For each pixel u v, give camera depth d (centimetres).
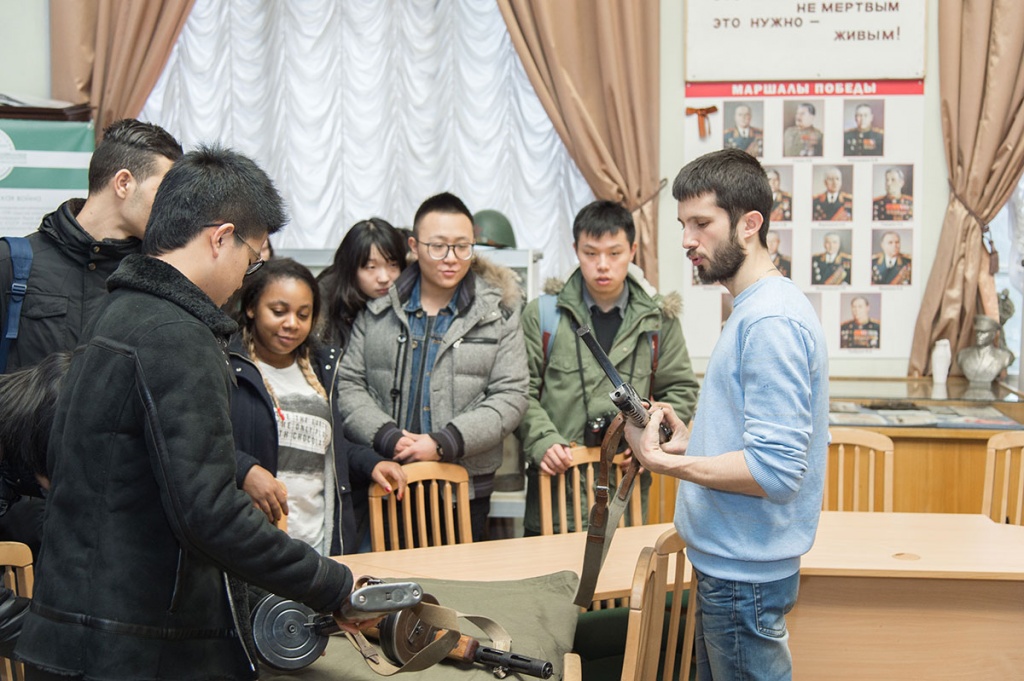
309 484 234
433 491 242
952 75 371
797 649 205
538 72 382
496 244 347
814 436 167
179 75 402
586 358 272
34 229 356
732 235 168
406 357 262
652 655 174
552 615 184
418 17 397
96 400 123
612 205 267
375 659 142
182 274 128
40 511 188
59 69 387
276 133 400
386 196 403
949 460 320
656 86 381
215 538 121
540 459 257
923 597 200
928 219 385
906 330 388
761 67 384
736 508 169
